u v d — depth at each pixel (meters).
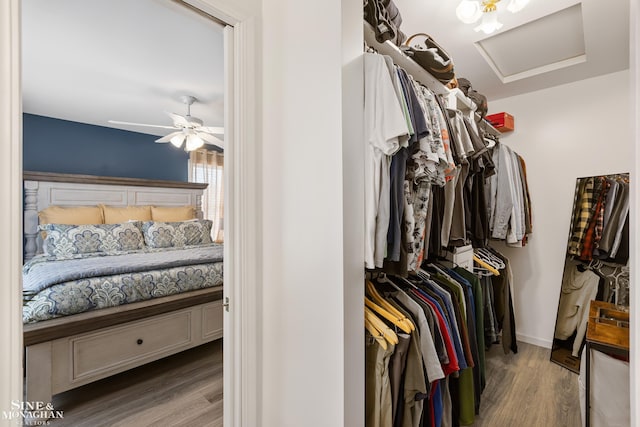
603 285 2.45
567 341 2.59
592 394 1.54
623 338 1.48
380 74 1.13
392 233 1.20
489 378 2.29
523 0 1.51
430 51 1.42
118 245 3.40
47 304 1.88
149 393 2.11
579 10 1.79
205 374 2.37
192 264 2.80
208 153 5.23
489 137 2.31
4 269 0.76
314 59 1.13
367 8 1.21
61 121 3.92
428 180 1.33
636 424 0.59
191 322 2.54
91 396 2.07
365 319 1.23
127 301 2.25
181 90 3.05
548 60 2.40
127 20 1.94
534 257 2.91
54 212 3.44
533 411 1.90
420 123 1.16
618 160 2.47
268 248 1.35
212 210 5.26
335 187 1.07
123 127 4.29
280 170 1.28
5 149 0.76
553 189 2.79
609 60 2.29
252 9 1.30
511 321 2.55
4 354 0.76
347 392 1.07
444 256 2.05
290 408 1.27
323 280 1.11
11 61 0.77
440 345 1.36
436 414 1.38
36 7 1.80
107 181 3.99
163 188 4.54
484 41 2.13
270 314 1.35
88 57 2.40
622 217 2.33
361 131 1.15
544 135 2.83
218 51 2.33
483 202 2.00
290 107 1.23
